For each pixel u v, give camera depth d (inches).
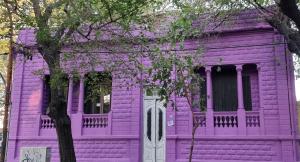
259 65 591.8
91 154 645.3
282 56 582.6
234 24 607.8
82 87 671.1
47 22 448.8
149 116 643.5
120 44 506.0
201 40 612.7
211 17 572.7
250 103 605.6
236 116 593.0
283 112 566.6
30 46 620.7
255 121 583.2
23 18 442.3
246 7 535.8
